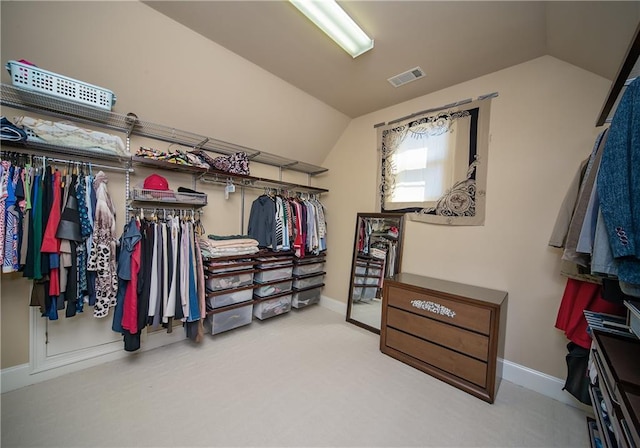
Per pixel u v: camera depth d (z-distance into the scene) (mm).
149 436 1354
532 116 1945
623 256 783
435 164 2453
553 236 1609
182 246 2096
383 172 2869
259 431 1414
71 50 1609
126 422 1436
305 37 1791
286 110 2666
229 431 1406
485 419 1570
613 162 806
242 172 2594
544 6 1406
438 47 1832
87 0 1452
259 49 1932
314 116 2893
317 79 2318
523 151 1984
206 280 2381
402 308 2193
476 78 2219
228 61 2018
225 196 2762
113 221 1846
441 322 1971
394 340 2229
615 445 938
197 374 1897
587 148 1742
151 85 1953
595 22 1316
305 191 3586
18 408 1509
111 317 2053
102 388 1712
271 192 3141
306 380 1874
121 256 1812
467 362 1837
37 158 1695
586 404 1617
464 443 1391
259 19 1637
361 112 3016
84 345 1942
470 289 2080
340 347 2375
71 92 1569
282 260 2926
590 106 1730
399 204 2719
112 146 1808
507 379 2008
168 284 2018
